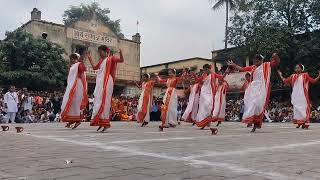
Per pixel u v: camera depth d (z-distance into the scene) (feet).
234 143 23.95
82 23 114.73
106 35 119.65
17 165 14.87
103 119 31.37
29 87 86.94
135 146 20.99
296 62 95.20
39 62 88.02
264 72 35.70
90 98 65.16
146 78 45.16
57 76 88.07
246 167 15.29
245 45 98.37
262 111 35.37
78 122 34.65
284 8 94.89
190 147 21.04
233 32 100.37
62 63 90.38
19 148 19.85
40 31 106.63
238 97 108.27
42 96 70.79
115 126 42.42
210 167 15.08
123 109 70.64
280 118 81.61
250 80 36.81
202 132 33.42
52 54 89.35
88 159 16.38
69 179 12.47
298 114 44.65
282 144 24.31
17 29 88.33
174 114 40.81
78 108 34.37
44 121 63.05
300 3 93.20
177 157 17.37
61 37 110.42
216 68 121.19
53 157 16.85
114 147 20.47
